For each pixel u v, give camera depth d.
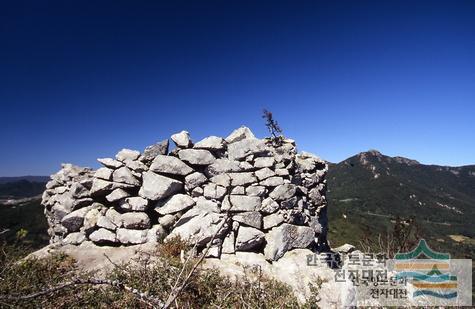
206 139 9.09
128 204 8.58
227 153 9.28
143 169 8.85
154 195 8.46
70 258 7.40
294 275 7.55
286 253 8.47
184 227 8.22
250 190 8.69
